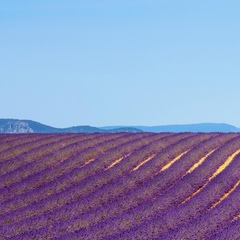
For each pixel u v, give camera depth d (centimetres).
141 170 6438
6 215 4953
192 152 7256
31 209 5088
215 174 6569
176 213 4928
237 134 8812
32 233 4272
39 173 6312
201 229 4466
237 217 5047
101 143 7650
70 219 4728
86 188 5778
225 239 4241
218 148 7506
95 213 4900
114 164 6812
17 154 7125
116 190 5722
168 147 7500
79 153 7075
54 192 5759
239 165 6750
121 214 4894
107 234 4291
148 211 4997
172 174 6347
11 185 5934
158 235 4316
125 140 7950
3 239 4169
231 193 5738
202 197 5550
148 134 8631
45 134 8569
